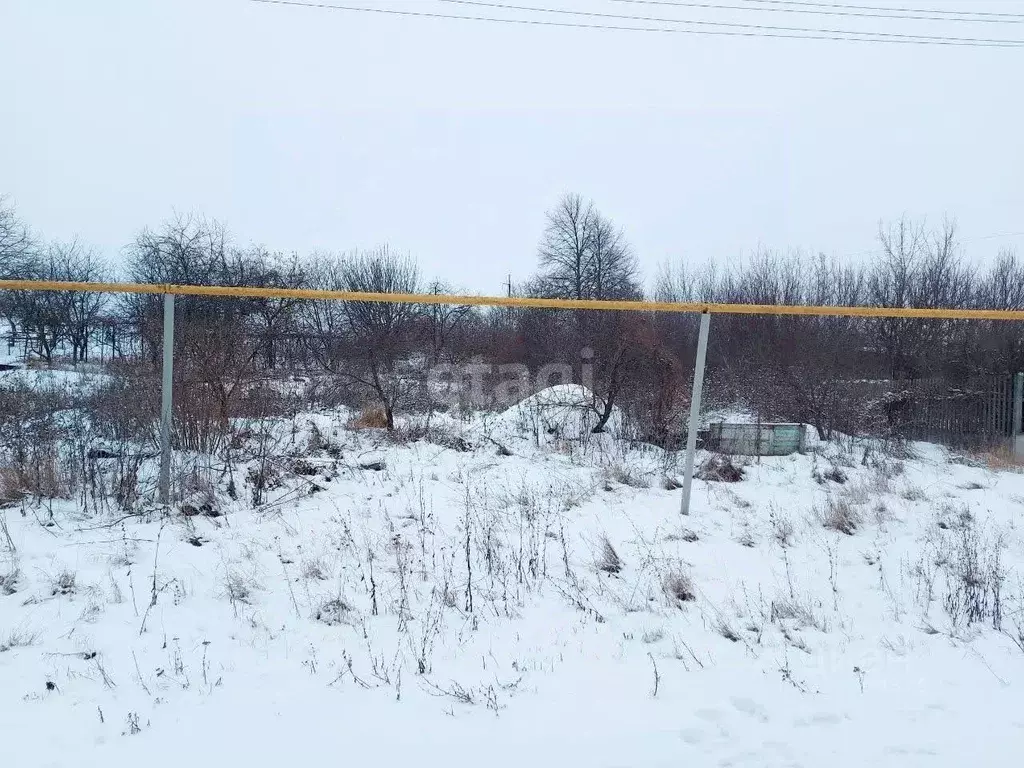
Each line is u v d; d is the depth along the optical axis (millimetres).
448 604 5133
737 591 5527
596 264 36469
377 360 11656
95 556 5746
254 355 10023
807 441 11656
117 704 3758
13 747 3344
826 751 3430
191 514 6945
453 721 3660
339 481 8414
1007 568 5965
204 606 5008
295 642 4547
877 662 4426
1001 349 13180
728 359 15438
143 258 23234
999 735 3607
